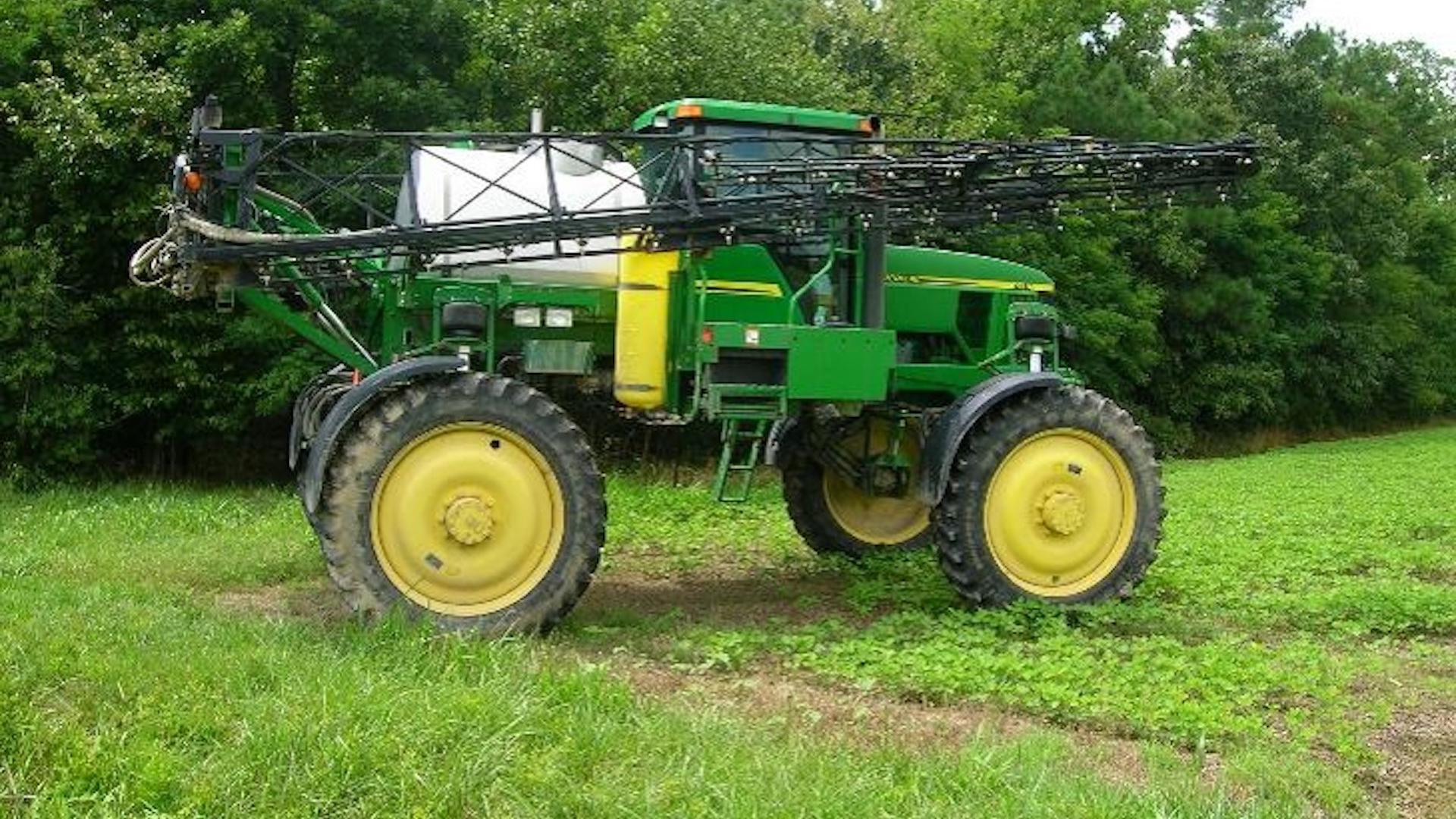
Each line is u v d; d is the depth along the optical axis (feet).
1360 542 39.01
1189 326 94.58
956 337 29.86
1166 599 29.17
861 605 27.76
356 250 24.58
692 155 25.72
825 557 33.14
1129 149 27.20
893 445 31.01
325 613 26.14
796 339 26.03
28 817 13.89
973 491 25.91
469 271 26.66
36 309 47.80
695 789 14.40
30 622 21.04
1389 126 124.26
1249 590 30.58
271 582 30.32
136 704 16.46
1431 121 145.18
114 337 51.21
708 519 40.57
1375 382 115.24
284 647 19.98
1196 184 28.19
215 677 17.63
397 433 22.95
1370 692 21.18
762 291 26.91
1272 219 98.02
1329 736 18.48
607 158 27.89
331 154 51.01
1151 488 26.99
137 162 48.88
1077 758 16.61
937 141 26.76
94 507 43.50
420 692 16.92
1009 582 26.17
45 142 46.85
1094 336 79.05
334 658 19.10
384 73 55.42
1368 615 27.43
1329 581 32.04
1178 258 88.94
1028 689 20.12
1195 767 16.53
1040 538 26.37
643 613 27.25
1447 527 43.88
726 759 15.19
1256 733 18.20
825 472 32.91
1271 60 114.52
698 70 57.62
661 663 22.48
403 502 23.02
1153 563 30.40
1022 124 87.04
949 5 90.02
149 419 54.08
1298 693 20.58
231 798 14.11
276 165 32.65
